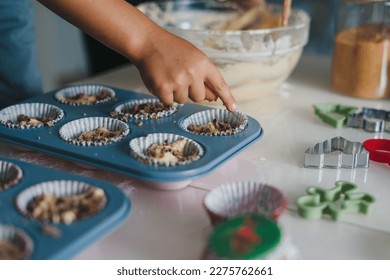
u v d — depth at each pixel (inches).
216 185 27.0
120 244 22.6
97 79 42.6
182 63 27.8
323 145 30.0
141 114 31.2
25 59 42.3
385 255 22.1
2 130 29.3
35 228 20.7
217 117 31.7
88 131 29.9
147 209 25.0
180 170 24.9
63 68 75.6
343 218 24.5
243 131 29.4
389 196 26.1
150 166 25.4
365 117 34.5
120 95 34.6
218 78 29.0
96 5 27.8
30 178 24.3
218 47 33.7
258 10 43.1
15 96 42.5
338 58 38.5
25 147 28.3
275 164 29.1
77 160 26.6
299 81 42.1
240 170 28.5
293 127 33.8
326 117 34.1
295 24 40.2
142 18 28.6
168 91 28.0
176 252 22.2
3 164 25.6
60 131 28.9
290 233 23.3
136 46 28.3
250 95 36.4
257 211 22.5
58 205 22.3
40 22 70.6
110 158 26.2
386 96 37.9
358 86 37.7
